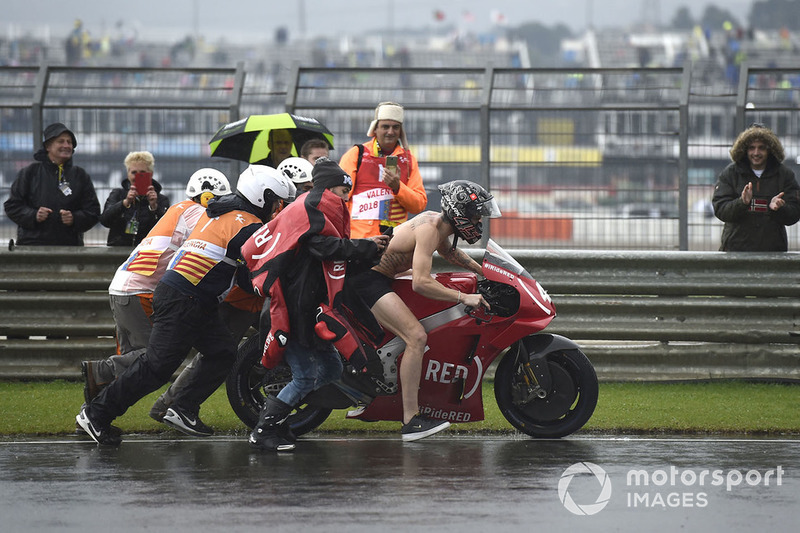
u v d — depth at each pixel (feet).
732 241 109.19
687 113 139.54
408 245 81.20
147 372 80.07
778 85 320.70
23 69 139.74
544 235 145.69
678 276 106.83
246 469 71.20
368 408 82.79
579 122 145.18
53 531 55.57
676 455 75.20
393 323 80.74
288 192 83.05
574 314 107.04
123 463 73.26
